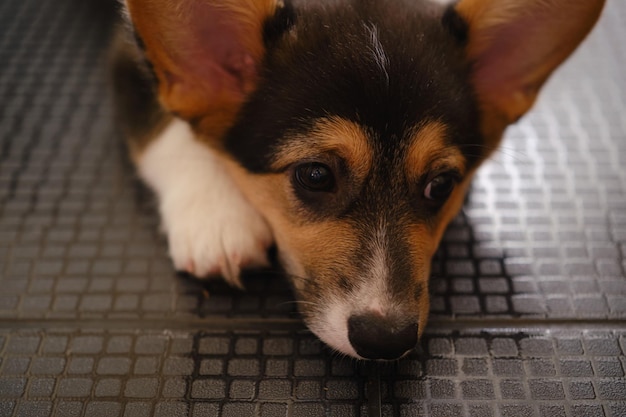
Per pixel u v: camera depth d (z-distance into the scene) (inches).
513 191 16.6
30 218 16.2
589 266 15.4
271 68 14.8
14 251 15.7
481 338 14.4
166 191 16.4
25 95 18.6
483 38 15.1
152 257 15.6
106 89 18.6
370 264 14.3
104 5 20.3
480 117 15.4
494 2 14.9
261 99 14.9
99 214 16.3
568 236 15.9
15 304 14.9
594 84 18.6
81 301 15.0
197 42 15.0
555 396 13.7
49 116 18.1
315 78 14.4
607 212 16.2
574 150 17.3
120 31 17.2
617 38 19.5
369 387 13.9
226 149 15.6
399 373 14.0
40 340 14.5
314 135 14.3
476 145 15.3
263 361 14.2
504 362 14.1
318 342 14.4
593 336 14.4
